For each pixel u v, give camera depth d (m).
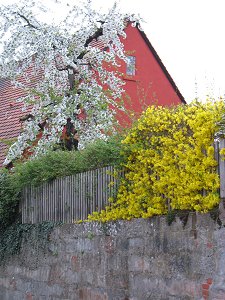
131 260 10.47
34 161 14.10
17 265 14.22
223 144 8.58
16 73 16.47
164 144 9.70
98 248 11.45
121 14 16.50
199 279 8.85
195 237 8.99
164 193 9.74
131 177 10.64
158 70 24.67
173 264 9.42
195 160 9.00
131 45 24.17
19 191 14.67
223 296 8.37
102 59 16.44
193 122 9.00
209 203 8.68
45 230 13.24
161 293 9.65
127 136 10.80
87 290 11.68
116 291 10.80
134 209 10.43
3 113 22.84
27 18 16.25
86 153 12.34
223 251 8.42
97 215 11.56
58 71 16.42
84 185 12.27
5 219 14.73
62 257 12.61
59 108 15.61
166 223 9.63
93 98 15.84
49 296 12.93
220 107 8.82
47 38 16.00
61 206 13.06
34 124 16.03
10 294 14.38
